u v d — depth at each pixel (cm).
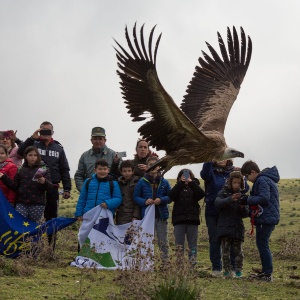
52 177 1348
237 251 1224
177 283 907
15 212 1250
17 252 1232
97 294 970
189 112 1238
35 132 1359
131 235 1131
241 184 1225
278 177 1212
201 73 1264
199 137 1110
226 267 1214
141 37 991
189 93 1254
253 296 1025
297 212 3453
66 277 1098
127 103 1023
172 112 1034
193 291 870
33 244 1224
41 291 970
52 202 1323
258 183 1184
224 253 1217
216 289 1062
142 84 1015
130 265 1087
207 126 1198
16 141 1509
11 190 1282
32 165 1272
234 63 1287
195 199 1259
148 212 1241
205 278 1170
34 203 1259
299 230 2420
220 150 1143
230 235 1205
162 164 1128
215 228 1258
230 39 1280
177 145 1114
